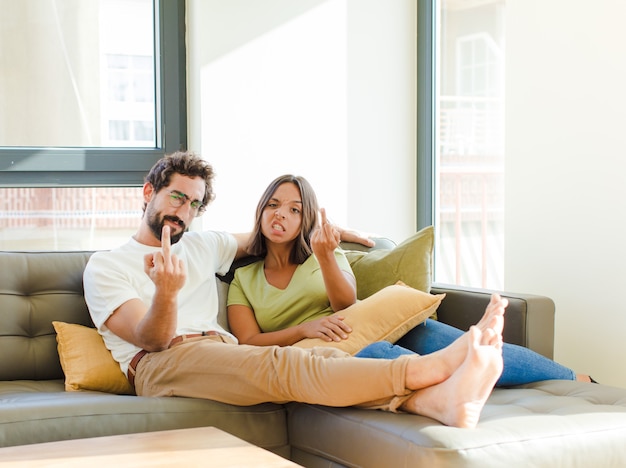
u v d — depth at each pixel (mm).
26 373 2619
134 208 3727
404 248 2908
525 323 2572
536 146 3273
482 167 3691
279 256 2814
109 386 2496
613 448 1912
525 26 3307
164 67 3732
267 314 2725
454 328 2604
